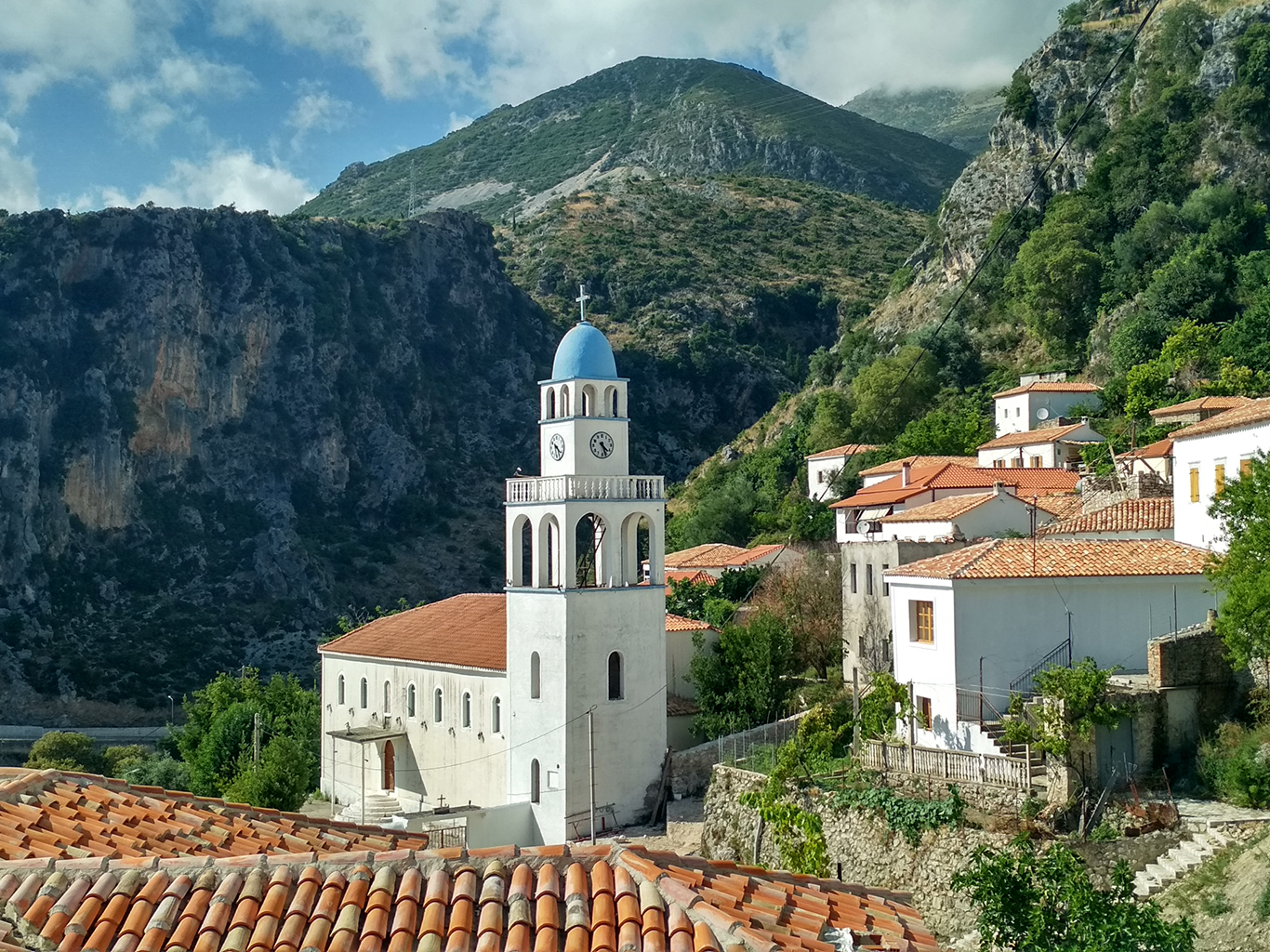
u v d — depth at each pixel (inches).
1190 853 1535.4
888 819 1795.0
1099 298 5664.4
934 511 2829.7
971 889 1638.8
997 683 1914.4
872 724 2005.4
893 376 5733.3
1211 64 5885.8
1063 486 3250.5
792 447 6136.8
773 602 3161.9
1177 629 1968.5
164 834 967.0
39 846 888.9
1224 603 1732.3
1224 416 2188.7
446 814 2482.8
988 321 6427.2
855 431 5698.8
